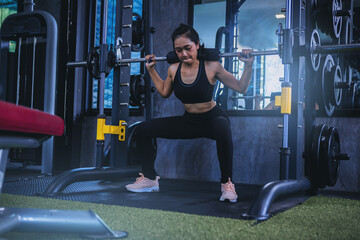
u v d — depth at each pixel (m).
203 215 1.60
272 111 3.13
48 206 1.72
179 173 3.45
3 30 3.29
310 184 2.33
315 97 2.50
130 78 3.10
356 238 1.22
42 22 3.22
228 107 3.64
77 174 2.36
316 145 2.38
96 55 2.71
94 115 3.91
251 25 6.27
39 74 3.69
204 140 3.37
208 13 4.44
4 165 1.03
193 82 2.17
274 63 5.88
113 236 1.13
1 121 0.79
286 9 2.10
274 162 3.10
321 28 2.89
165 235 1.19
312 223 1.45
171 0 3.65
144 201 2.01
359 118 2.85
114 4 4.28
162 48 3.65
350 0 3.37
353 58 3.76
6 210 1.08
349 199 2.26
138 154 2.44
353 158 2.85
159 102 3.62
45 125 0.99
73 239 1.12
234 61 4.02
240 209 1.81
